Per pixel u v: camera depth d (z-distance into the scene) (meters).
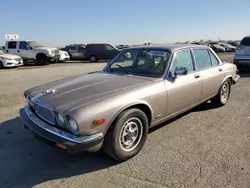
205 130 4.41
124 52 4.75
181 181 2.89
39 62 19.45
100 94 3.23
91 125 2.88
